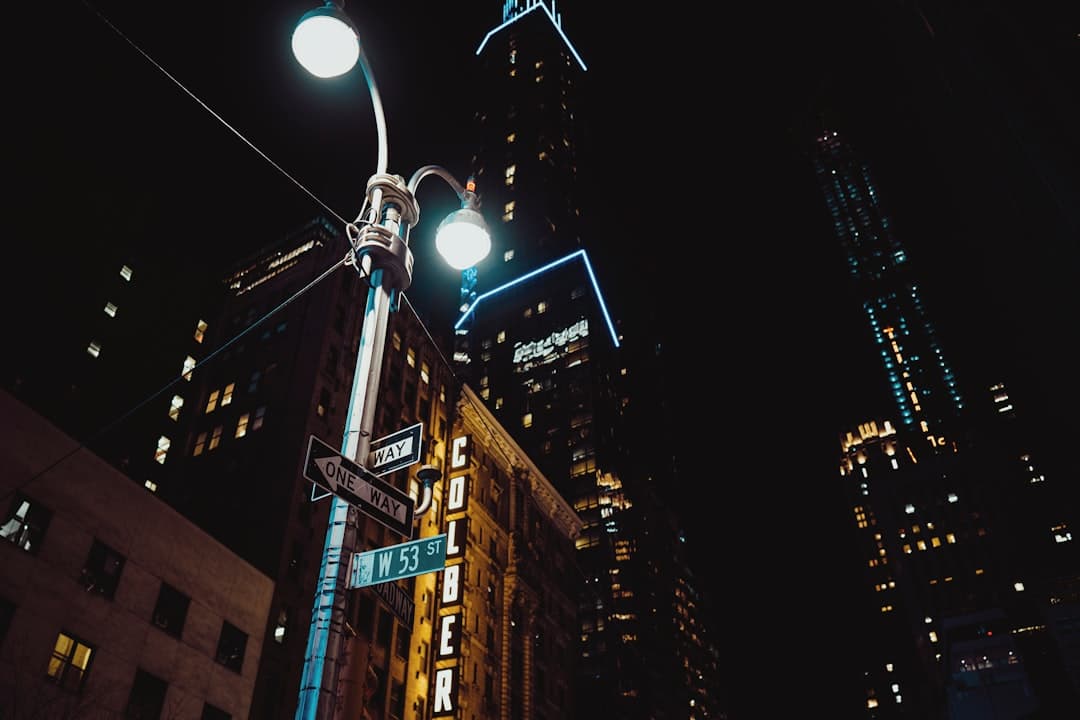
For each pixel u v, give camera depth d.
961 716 118.56
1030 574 142.88
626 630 116.00
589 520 119.81
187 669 34.88
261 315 63.06
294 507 46.69
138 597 33.97
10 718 27.05
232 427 54.91
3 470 30.39
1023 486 151.50
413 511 10.34
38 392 54.28
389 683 45.53
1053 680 115.00
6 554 29.45
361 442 10.10
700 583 166.25
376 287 11.28
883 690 173.38
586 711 102.00
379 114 12.60
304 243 88.06
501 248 165.50
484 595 58.56
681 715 121.81
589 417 130.88
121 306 62.09
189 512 50.12
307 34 11.04
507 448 69.25
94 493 33.72
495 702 55.03
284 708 39.59
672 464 185.50
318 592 9.20
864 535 192.00
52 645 29.70
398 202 12.05
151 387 60.16
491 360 147.50
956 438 192.75
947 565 153.50
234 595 39.03
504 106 197.62
